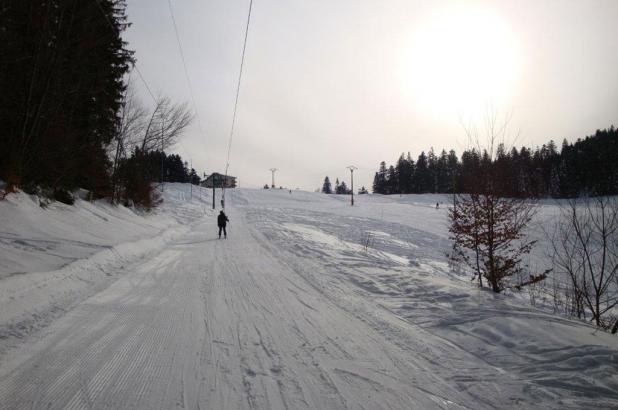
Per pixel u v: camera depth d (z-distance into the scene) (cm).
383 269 930
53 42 1098
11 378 323
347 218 3653
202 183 10581
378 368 373
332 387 331
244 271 912
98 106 1745
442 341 451
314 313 560
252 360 383
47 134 1195
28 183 1232
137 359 375
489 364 387
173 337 441
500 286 809
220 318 523
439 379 351
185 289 698
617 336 470
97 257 829
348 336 463
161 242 1520
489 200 789
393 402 308
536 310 562
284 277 841
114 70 1783
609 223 687
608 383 328
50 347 393
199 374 347
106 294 626
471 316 530
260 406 295
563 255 1084
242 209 5275
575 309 765
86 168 1778
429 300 637
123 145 2225
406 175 11875
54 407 282
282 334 464
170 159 10562
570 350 396
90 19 1220
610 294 965
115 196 2197
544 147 7688
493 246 803
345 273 886
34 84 1064
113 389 313
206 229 2384
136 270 870
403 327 502
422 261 1505
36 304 509
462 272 1316
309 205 6431
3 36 967
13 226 888
